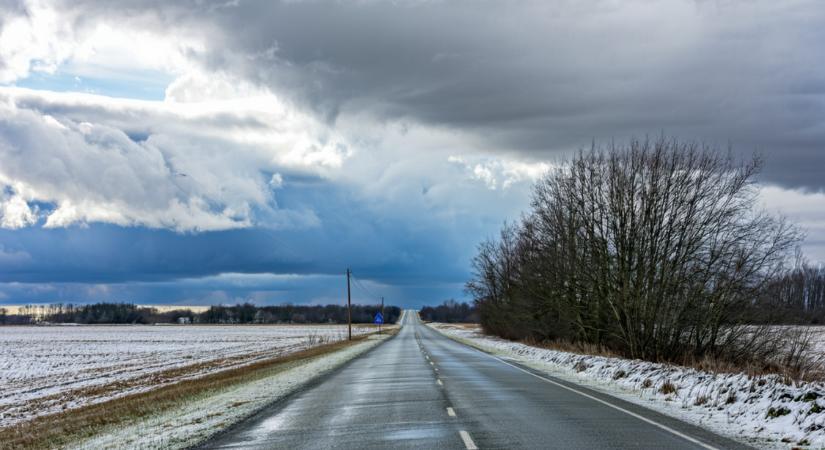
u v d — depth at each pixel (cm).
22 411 2594
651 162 3183
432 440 1066
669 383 1778
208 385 2509
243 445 1077
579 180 3753
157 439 1184
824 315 2784
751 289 2834
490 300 7844
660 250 3095
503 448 981
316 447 1034
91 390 3216
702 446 989
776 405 1243
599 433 1114
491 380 2284
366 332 12269
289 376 2612
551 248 4344
